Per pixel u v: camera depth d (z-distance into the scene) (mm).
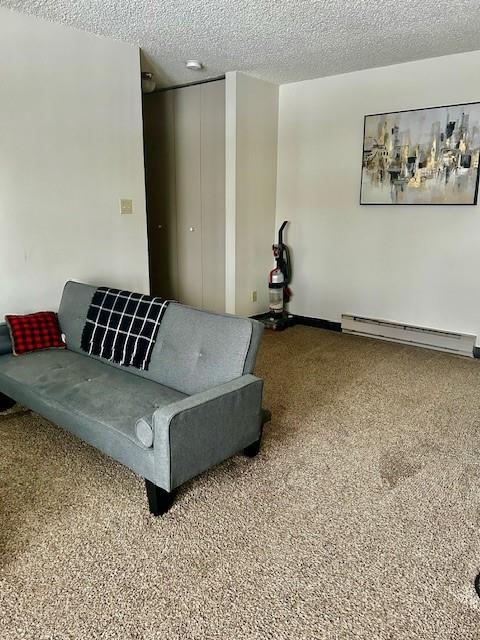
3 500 2037
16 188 3105
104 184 3596
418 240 4184
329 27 3162
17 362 2752
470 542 1826
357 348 4301
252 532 1863
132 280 3922
